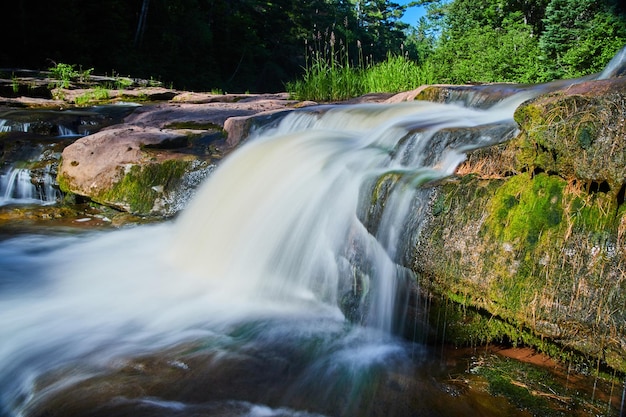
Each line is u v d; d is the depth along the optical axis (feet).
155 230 19.04
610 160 8.45
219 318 12.39
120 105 39.63
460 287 10.09
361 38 163.22
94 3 79.92
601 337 8.46
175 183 20.36
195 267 15.55
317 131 19.26
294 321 12.21
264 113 25.00
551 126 9.24
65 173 21.81
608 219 8.54
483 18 70.54
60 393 9.27
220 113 29.17
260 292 13.64
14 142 24.66
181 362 10.31
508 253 9.50
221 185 17.56
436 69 47.65
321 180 14.28
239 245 14.85
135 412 8.68
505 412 8.59
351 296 12.14
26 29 67.05
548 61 43.75
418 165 13.57
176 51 100.58
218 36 123.03
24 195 23.02
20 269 15.28
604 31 39.70
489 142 12.64
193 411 8.71
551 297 8.91
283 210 14.48
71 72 52.01
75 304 13.08
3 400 9.37
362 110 20.84
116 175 20.85
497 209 9.89
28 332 11.57
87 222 19.99
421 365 10.23
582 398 8.75
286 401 9.06
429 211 10.75
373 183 12.36
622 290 8.22
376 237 11.80
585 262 8.64
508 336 10.23
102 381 9.63
